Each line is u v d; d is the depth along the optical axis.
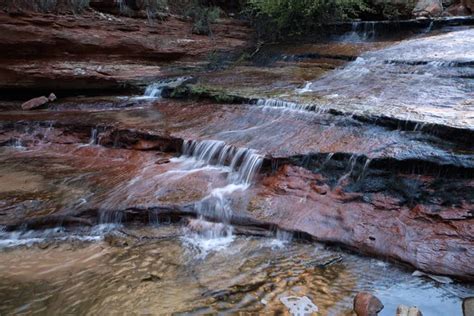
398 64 8.23
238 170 5.71
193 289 3.70
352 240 4.22
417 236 4.06
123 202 5.05
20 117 8.12
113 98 9.25
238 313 3.38
